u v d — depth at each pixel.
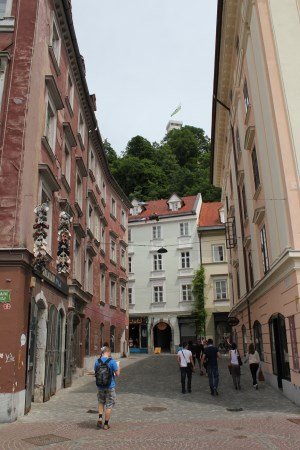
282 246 12.85
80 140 20.17
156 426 9.08
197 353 21.06
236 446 7.31
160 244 44.53
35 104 12.22
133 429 8.78
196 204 45.44
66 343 16.50
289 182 12.38
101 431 8.61
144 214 47.72
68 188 17.34
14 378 9.96
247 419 9.79
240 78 19.69
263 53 14.05
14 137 11.59
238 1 18.09
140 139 68.81
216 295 41.09
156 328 43.62
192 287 41.91
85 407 11.63
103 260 27.81
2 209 11.07
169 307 42.62
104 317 27.53
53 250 14.57
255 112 15.99
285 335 13.10
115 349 30.97
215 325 40.50
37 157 12.23
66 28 16.52
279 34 13.88
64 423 9.45
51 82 13.78
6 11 12.84
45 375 12.80
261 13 14.41
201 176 61.56
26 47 12.40
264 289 16.12
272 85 13.41
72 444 7.52
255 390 14.49
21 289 10.62
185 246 43.41
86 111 22.00
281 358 13.87
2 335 10.17
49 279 13.40
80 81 19.84
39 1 13.09
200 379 17.62
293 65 13.46
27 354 10.98
